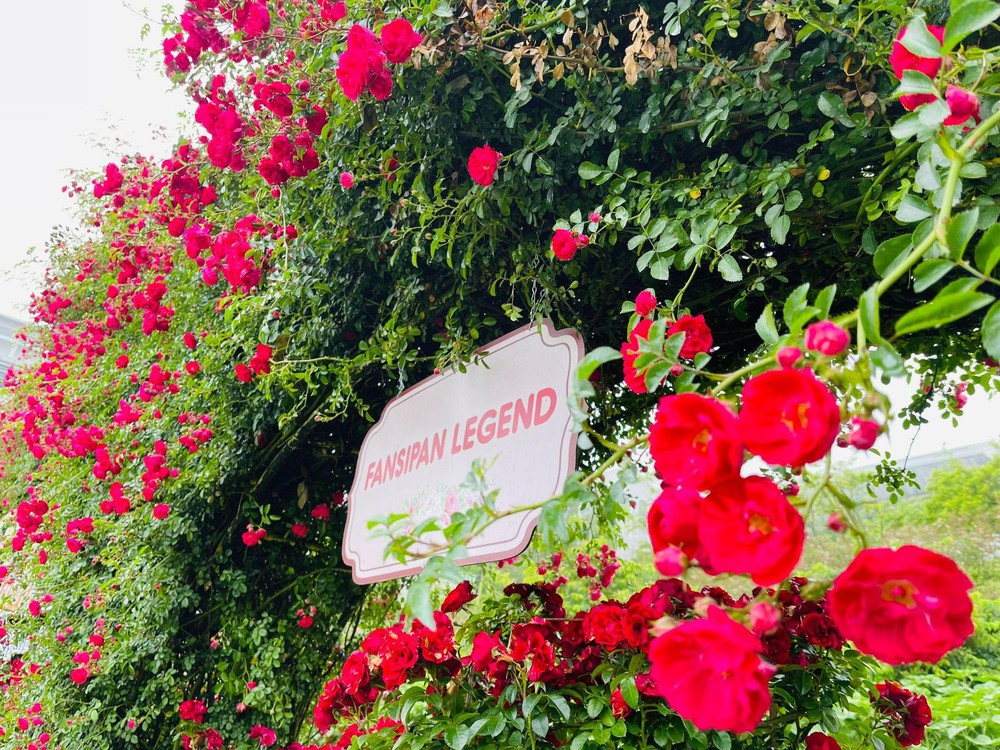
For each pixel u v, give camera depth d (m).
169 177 2.11
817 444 0.49
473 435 1.60
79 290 3.68
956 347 1.68
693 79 1.17
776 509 0.51
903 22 0.96
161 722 2.50
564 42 1.19
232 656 2.50
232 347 2.25
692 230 1.13
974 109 0.63
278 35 1.63
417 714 1.31
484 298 1.67
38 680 2.68
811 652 1.29
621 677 1.17
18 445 3.97
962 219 0.56
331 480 2.65
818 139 1.09
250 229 1.90
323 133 1.47
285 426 2.26
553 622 1.38
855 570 0.49
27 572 3.12
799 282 1.47
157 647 2.43
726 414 0.54
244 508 2.52
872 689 1.37
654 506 0.58
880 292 0.55
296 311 1.96
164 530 2.47
